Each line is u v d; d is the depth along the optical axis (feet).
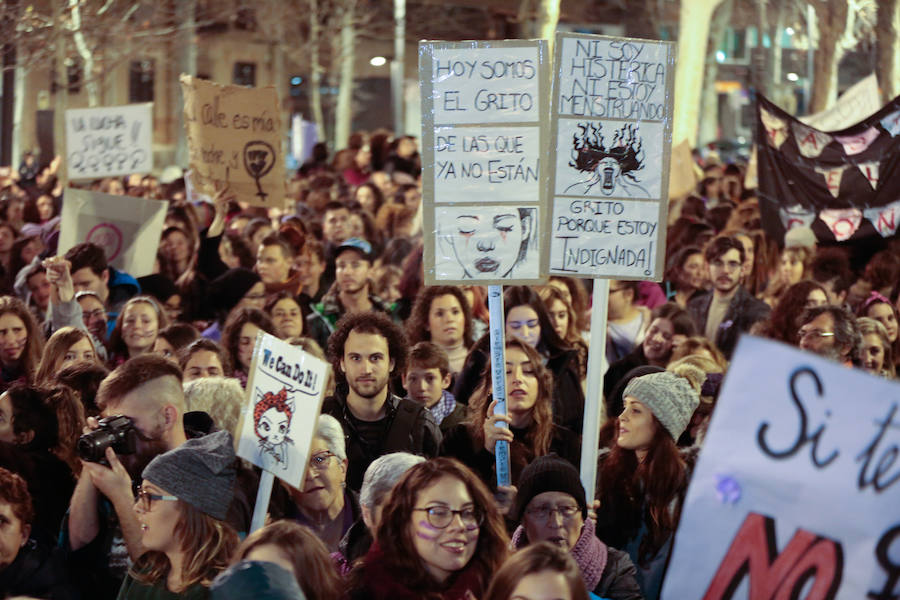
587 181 21.12
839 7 115.65
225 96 41.70
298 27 169.07
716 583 12.41
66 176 46.03
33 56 93.15
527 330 28.32
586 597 13.19
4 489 17.39
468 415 24.35
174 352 27.84
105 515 18.30
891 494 11.93
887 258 37.32
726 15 165.27
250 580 11.76
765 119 41.34
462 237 21.26
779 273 38.55
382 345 23.17
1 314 27.86
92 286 33.27
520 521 18.98
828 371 12.21
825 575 12.07
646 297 36.58
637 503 20.03
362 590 15.17
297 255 38.45
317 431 19.51
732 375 12.50
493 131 21.20
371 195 61.21
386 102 162.91
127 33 108.68
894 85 100.12
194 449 16.05
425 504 15.05
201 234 42.29
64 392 20.81
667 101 21.12
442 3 199.93
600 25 200.44
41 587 17.42
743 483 12.39
